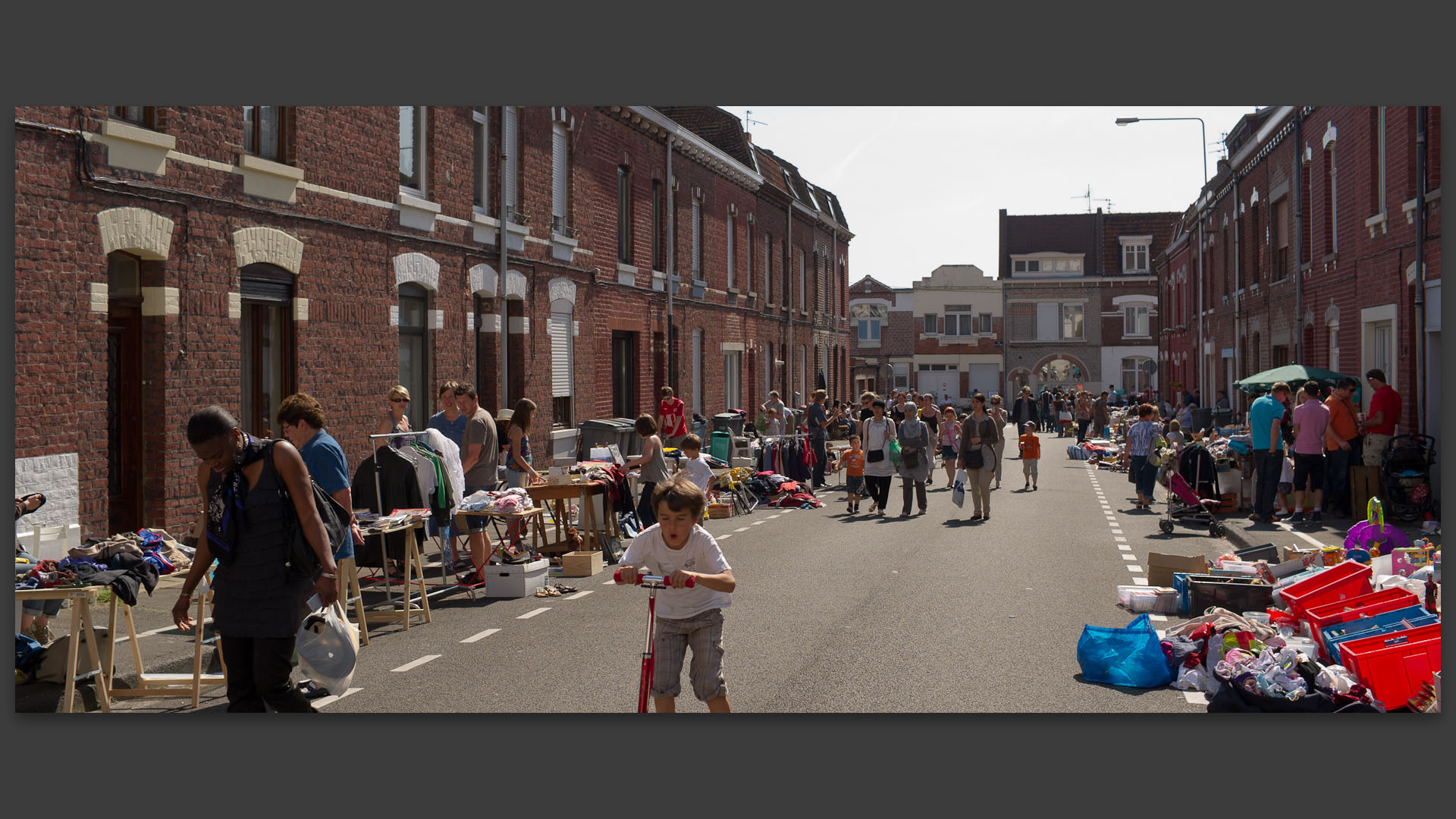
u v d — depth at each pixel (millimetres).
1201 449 16875
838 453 30703
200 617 7723
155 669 8273
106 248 11211
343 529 6641
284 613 6266
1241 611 10086
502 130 19984
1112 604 11062
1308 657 8125
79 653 7852
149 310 12047
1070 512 20141
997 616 10508
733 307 34969
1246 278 32750
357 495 11141
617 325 25766
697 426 28547
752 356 37219
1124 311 71688
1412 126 17359
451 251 18141
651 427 15695
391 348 16328
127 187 11461
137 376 12078
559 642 9492
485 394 19750
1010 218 74125
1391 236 18359
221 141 12844
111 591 7711
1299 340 24328
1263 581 10820
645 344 27656
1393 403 16359
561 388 22844
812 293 46375
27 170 10375
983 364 73938
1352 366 20938
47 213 10570
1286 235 27719
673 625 6234
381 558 10969
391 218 16328
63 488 10680
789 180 43531
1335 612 8820
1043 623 10188
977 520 18781
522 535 14008
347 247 15289
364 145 15680
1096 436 43812
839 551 15094
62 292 10711
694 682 6230
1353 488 16547
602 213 24828
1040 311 72625
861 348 77938
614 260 25469
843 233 51812
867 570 13367
